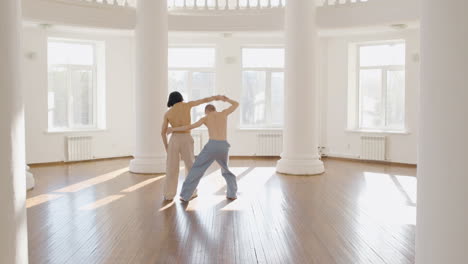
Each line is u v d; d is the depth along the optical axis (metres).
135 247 4.33
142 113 9.16
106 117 11.66
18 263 2.54
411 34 10.55
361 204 6.33
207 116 6.44
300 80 9.00
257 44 11.98
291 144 9.17
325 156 12.03
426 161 2.24
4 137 2.44
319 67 11.91
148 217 5.52
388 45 11.22
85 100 11.61
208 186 7.71
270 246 4.38
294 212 5.83
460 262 2.07
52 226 5.09
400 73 11.05
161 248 4.30
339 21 8.93
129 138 12.06
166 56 9.23
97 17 9.00
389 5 8.46
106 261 3.93
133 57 11.95
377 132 11.06
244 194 7.02
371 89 11.53
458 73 2.04
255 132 12.09
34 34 10.47
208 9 10.17
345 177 8.76
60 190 7.31
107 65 11.61
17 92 2.54
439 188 2.14
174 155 6.53
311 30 8.99
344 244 4.45
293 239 4.62
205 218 5.49
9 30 2.46
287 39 9.12
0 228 2.43
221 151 6.38
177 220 5.38
